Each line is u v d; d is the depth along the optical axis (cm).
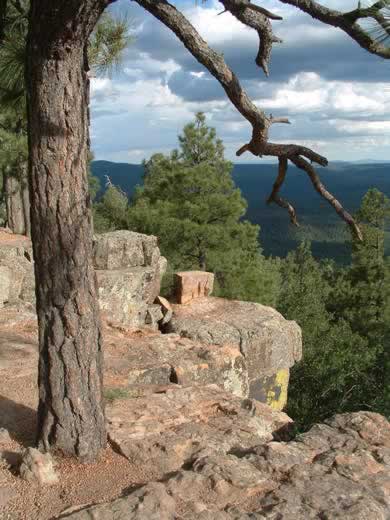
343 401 2408
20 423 642
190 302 1318
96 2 431
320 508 461
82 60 478
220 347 1068
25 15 638
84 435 530
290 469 532
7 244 1259
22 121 1518
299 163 394
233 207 1848
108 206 2777
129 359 965
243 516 445
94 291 517
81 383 523
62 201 481
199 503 460
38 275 499
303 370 2491
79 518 422
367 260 2806
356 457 564
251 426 699
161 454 565
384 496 491
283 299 2720
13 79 661
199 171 1858
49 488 488
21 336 1003
